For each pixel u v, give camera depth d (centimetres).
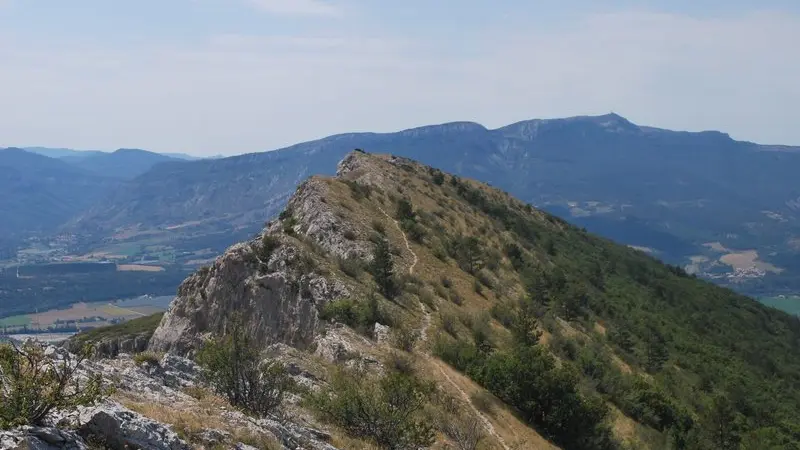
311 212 6125
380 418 2039
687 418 4966
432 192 9125
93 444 1099
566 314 6712
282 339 4153
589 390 4300
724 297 11750
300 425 1877
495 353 3747
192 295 4884
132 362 1923
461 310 4941
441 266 5947
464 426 2569
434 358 3550
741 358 8200
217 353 1862
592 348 5656
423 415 2542
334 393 2220
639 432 4216
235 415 1583
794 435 5850
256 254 4812
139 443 1160
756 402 6397
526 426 3175
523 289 6838
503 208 10894
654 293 10025
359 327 3738
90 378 1215
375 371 2970
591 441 3353
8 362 1065
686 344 7744
